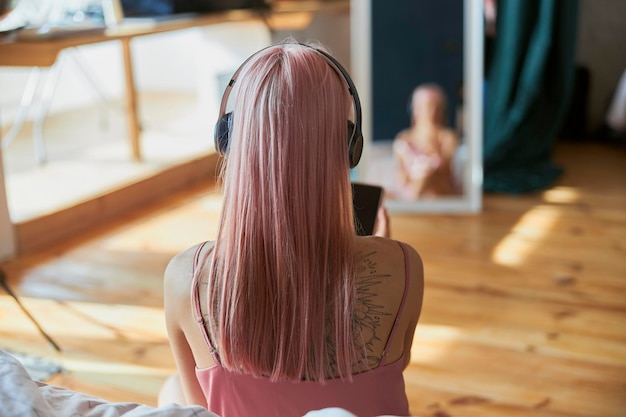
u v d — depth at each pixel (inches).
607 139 186.1
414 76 140.6
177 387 57.8
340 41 188.9
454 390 82.6
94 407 33.6
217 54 180.5
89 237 131.2
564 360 88.2
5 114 209.2
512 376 85.0
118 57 244.2
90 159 170.2
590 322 97.3
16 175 158.2
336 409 32.2
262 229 40.5
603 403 79.5
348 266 41.7
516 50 152.8
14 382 31.9
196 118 212.1
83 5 146.9
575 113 188.1
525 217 137.9
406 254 44.5
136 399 81.8
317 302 41.0
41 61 109.7
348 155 43.5
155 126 203.8
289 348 41.1
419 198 143.1
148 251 124.6
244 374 42.7
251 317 40.9
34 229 126.0
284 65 40.5
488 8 158.2
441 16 138.7
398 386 44.1
